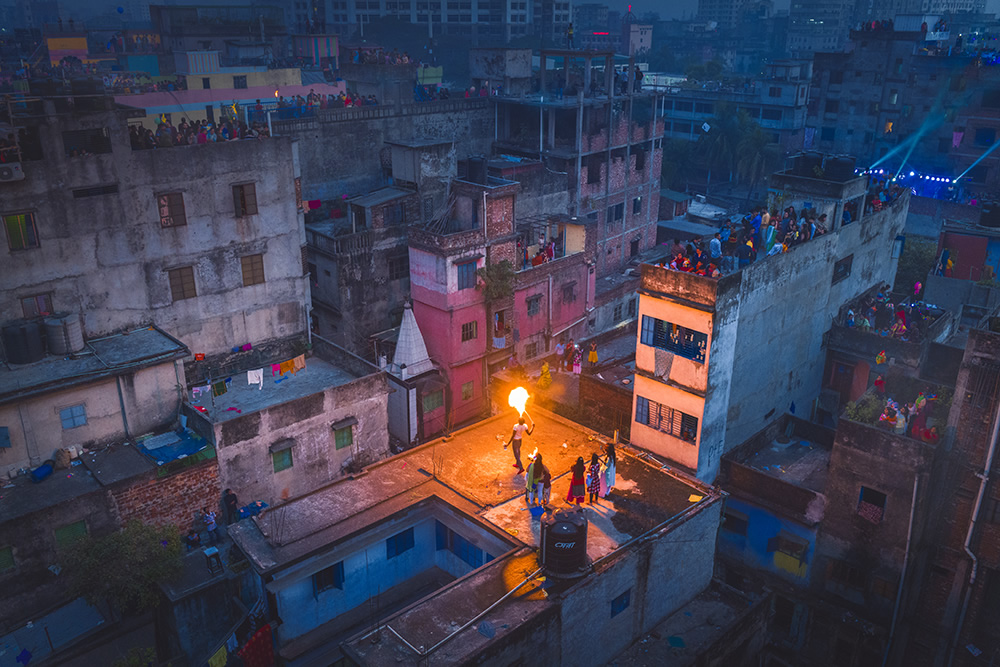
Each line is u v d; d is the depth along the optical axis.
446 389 45.25
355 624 26.05
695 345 31.48
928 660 29.53
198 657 27.92
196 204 36.41
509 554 24.55
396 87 63.66
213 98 61.06
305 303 41.97
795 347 37.59
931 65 76.31
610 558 24.44
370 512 26.33
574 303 52.31
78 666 27.03
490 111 62.91
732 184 98.56
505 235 45.56
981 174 73.38
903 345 37.78
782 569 32.34
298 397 35.12
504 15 165.38
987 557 27.06
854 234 40.47
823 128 86.56
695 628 27.20
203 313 38.19
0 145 31.20
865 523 29.33
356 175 54.34
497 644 21.05
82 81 33.44
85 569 27.00
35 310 33.09
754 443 35.09
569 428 32.50
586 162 60.38
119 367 32.16
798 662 32.28
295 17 166.88
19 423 30.22
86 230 33.50
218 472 32.50
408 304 43.66
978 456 26.66
